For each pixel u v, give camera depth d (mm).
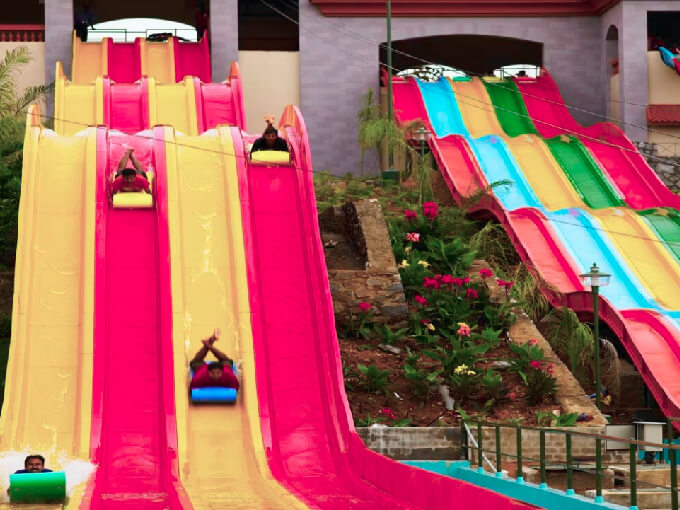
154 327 26828
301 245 29938
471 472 24266
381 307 31828
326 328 27172
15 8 63031
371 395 28672
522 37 52062
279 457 23984
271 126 32688
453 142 44375
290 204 31391
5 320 33031
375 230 35781
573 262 35438
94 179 30656
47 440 23844
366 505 21141
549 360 29969
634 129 50125
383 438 25609
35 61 49031
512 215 37844
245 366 25922
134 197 30000
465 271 34375
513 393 28719
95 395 24656
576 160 43500
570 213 38906
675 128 50250
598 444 20250
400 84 51031
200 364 25438
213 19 50188
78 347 26062
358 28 51094
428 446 25719
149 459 23609
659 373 29891
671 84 50406
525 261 34875
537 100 50406
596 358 28562
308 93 50688
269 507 21078
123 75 47594
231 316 27484
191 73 48531
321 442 24625
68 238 29047
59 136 33000
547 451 25938
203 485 22797
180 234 29297
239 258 28797
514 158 43500
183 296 27625
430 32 51531
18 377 24984
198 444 24109
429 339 30906
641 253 36656
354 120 50781
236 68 43781
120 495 21891
